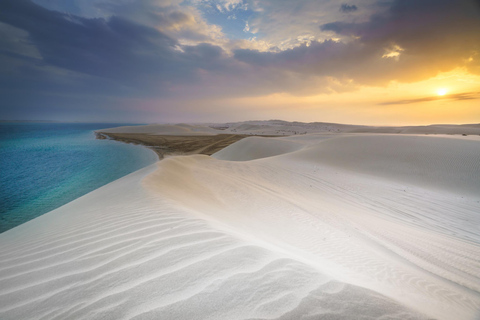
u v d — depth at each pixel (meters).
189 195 7.56
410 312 1.65
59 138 67.00
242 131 116.06
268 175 14.09
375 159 17.64
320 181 13.05
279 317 1.49
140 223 3.58
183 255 2.37
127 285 1.90
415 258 4.89
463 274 4.32
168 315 1.53
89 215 4.56
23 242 3.46
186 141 59.81
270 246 3.09
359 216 7.81
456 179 13.19
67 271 2.24
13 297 1.89
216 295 1.71
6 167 24.66
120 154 35.19
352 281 2.30
